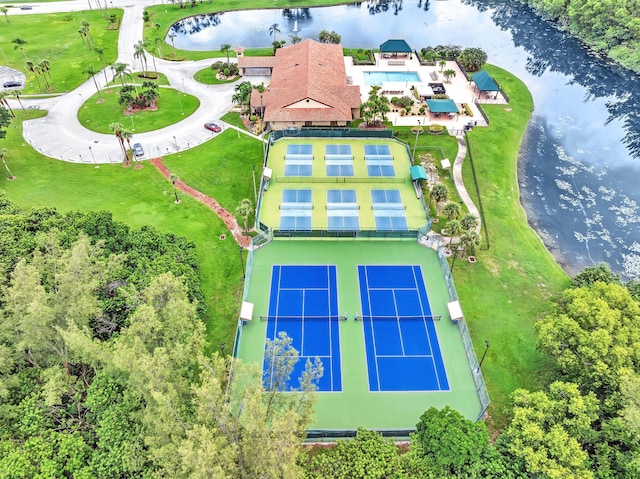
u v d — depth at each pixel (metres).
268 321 61.84
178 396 42.94
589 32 144.00
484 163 89.88
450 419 44.00
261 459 36.72
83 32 133.25
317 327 61.16
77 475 40.22
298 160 88.62
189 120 103.88
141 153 92.38
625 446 43.84
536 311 63.41
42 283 56.28
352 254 70.88
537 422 44.88
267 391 50.53
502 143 95.94
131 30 148.62
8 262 59.28
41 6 166.75
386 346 59.16
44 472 40.03
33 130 101.06
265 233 73.12
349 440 46.16
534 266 70.25
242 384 52.03
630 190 87.62
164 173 88.06
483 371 56.50
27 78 122.00
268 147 90.06
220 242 73.19
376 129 97.38
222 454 36.44
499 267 69.62
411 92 112.19
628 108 112.12
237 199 81.62
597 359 47.16
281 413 42.12
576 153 96.75
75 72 124.56
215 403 38.75
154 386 40.28
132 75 122.19
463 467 42.56
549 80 123.56
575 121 106.69
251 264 69.25
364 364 57.25
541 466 41.31
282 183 83.50
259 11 165.62
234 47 139.12
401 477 41.34
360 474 41.56
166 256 63.88
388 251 71.38
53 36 144.12
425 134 97.31
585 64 132.00
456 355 58.31
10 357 47.00
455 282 67.12
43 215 70.12
